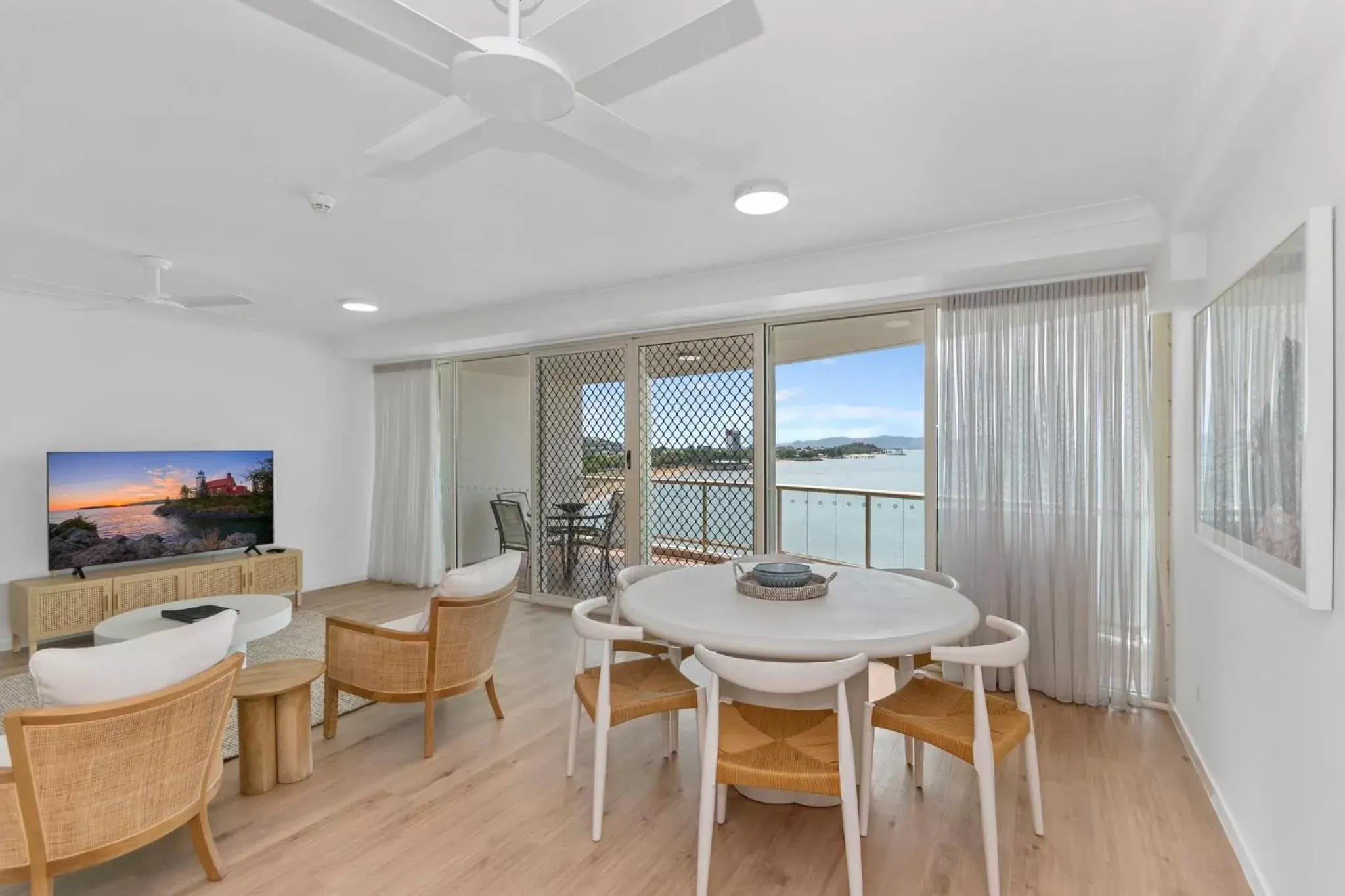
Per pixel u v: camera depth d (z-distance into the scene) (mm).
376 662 2908
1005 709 2283
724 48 1340
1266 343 1803
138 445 4980
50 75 1785
